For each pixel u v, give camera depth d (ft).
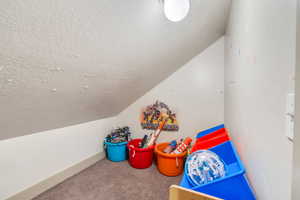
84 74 3.32
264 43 1.81
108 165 6.42
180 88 6.68
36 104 3.40
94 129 6.68
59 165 5.29
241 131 3.01
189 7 3.16
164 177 5.49
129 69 4.27
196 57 6.38
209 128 6.36
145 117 7.29
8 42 1.88
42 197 4.52
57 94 3.48
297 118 0.93
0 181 3.96
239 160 3.03
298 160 0.93
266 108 1.77
